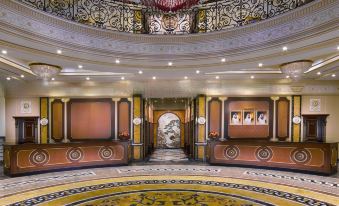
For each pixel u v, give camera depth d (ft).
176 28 26.81
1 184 22.50
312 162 26.68
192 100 38.34
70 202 17.80
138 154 35.12
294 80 33.24
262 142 29.60
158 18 26.78
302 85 33.65
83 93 35.04
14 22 16.81
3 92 34.53
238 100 35.14
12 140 34.99
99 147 31.12
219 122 35.12
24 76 30.27
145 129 39.55
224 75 29.94
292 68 23.57
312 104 34.40
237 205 17.22
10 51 19.26
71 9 23.97
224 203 17.62
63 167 28.68
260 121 34.99
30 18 17.72
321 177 25.08
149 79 33.14
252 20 23.21
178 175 26.07
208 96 35.22
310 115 33.94
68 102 35.53
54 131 35.27
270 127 34.86
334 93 33.88
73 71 29.68
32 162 26.76
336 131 34.01
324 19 16.14
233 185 22.21
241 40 21.09
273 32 19.25
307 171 26.86
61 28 19.58
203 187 21.56
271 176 25.54
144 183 22.91
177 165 31.73
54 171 28.04
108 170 28.73
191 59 23.26
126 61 23.58
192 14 26.13
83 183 22.94
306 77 31.22
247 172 27.43
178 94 35.42
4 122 35.04
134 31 26.03
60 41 19.52
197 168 29.71
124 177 25.23
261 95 34.83
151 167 30.45
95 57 22.21
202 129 35.04
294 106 34.50
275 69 28.53
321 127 33.96
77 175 26.17
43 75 25.07
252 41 20.51
